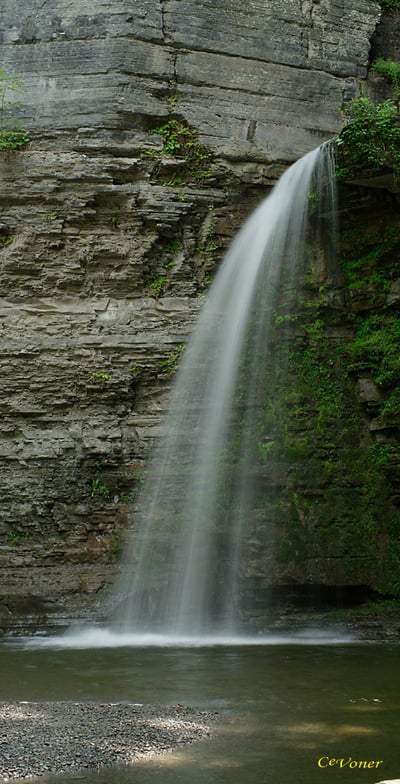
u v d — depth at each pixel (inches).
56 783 232.7
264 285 692.7
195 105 737.6
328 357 669.3
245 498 625.9
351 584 598.9
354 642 532.7
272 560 592.7
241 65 754.2
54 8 733.9
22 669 422.9
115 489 667.4
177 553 621.9
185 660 451.2
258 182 739.4
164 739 276.4
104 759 255.0
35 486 665.0
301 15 778.8
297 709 322.3
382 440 644.7
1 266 700.7
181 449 666.8
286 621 576.1
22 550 639.8
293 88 765.9
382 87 799.1
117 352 692.7
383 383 642.8
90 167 707.4
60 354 686.5
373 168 631.8
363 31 800.3
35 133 720.3
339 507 620.1
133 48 724.7
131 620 588.1
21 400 678.5
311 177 682.8
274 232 703.7
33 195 706.2
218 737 280.1
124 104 716.7
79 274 705.0
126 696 349.4
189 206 722.2
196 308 711.7
